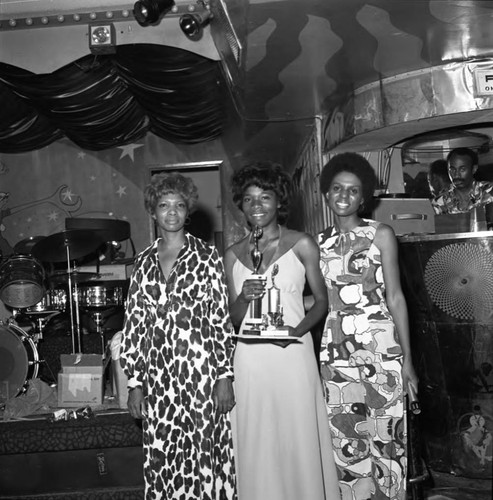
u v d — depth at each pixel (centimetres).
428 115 392
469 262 319
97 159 721
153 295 262
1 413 397
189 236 271
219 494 258
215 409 259
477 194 418
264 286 255
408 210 435
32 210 716
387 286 270
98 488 337
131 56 462
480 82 378
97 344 552
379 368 267
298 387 256
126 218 716
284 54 352
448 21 310
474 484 343
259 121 547
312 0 279
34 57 431
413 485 292
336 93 443
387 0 281
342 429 271
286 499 254
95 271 612
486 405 321
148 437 258
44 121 644
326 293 272
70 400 386
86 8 423
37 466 338
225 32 369
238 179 268
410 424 296
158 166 716
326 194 278
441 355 330
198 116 571
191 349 257
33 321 532
